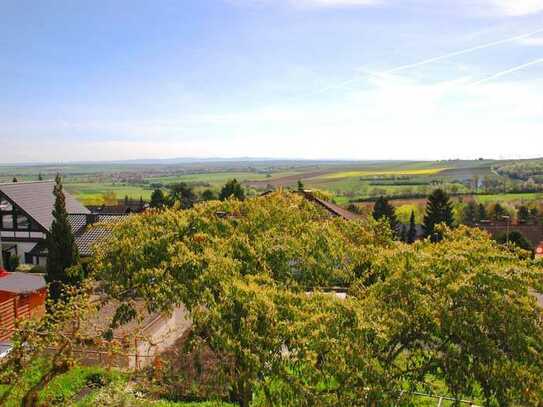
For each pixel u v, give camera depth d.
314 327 6.65
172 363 11.61
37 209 29.41
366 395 6.57
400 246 9.82
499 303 7.48
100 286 10.27
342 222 11.74
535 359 7.25
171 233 9.96
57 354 7.79
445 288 7.73
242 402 7.99
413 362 7.91
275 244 9.97
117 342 8.23
